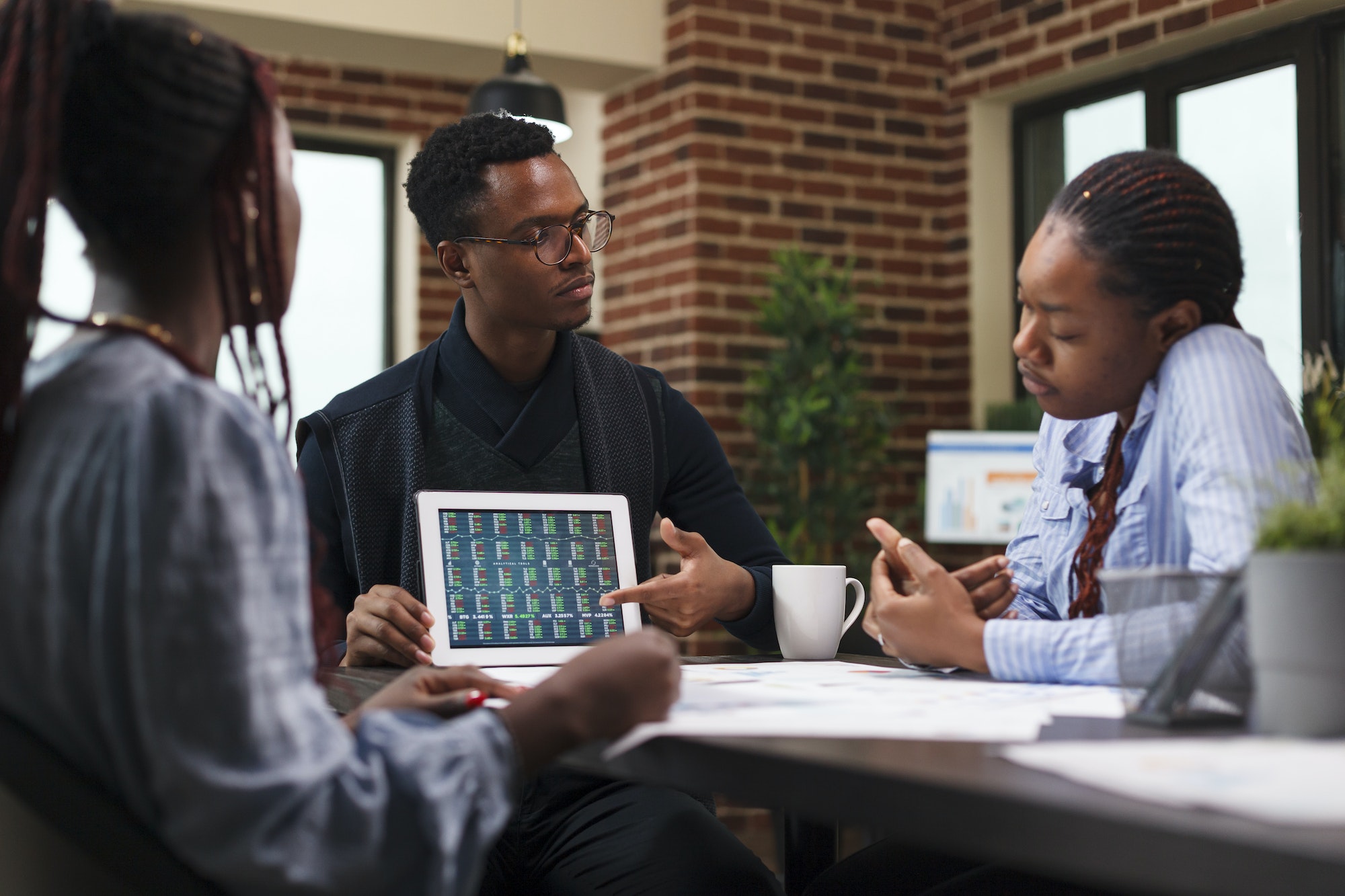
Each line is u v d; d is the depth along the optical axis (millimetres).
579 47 4324
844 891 1264
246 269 800
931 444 3994
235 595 672
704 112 4336
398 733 739
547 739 766
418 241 5367
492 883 1421
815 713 834
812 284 4387
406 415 1622
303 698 708
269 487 708
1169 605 770
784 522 4133
